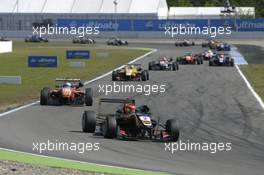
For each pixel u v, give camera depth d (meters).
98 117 65.56
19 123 69.25
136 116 59.69
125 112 61.06
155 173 42.06
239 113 82.81
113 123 59.00
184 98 101.62
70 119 73.62
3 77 126.88
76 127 66.69
